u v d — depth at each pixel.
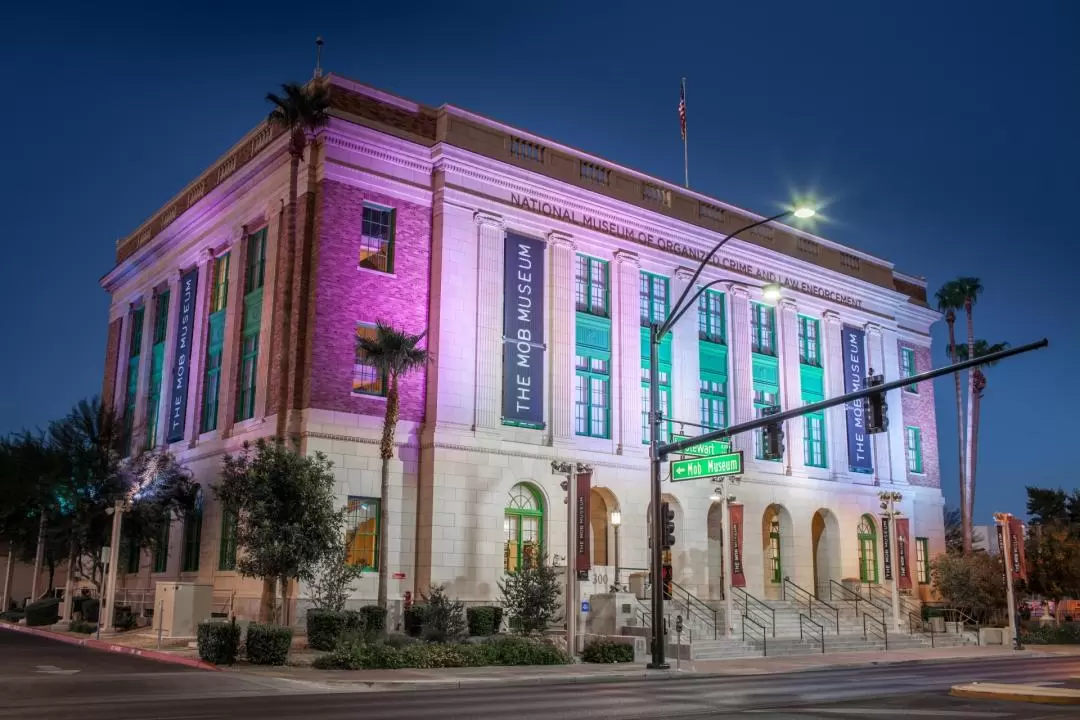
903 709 17.72
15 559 52.62
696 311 45.50
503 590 34.12
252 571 29.88
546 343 39.66
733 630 38.97
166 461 39.88
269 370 35.94
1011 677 27.11
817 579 50.28
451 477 35.59
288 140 36.72
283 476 30.27
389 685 22.16
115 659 26.78
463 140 38.78
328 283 34.97
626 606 35.06
